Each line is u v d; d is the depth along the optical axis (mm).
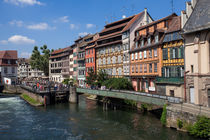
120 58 39438
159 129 18359
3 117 25953
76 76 59156
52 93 37594
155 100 20188
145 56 31703
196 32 19266
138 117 24250
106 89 32094
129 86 33688
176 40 24984
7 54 58812
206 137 14453
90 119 24516
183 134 15984
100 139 17359
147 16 39219
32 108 32375
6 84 55188
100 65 46469
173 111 17469
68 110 30531
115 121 23109
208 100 18062
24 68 106688
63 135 18750
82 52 55438
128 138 17219
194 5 21047
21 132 19828
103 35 47688
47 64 83250
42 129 20734
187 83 20516
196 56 19125
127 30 36906
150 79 30609
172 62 25672
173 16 28500
